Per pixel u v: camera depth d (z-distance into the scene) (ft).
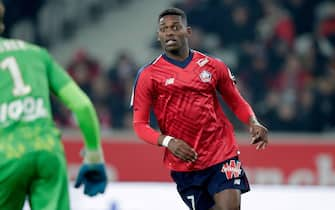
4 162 53.57
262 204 113.39
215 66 75.00
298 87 174.40
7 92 54.80
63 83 56.75
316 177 137.08
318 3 185.06
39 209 54.34
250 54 179.52
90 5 193.67
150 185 114.11
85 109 55.72
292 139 141.28
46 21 190.80
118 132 169.58
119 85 177.47
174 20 74.38
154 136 72.90
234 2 184.03
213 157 74.69
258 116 170.91
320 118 170.40
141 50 191.21
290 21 183.42
